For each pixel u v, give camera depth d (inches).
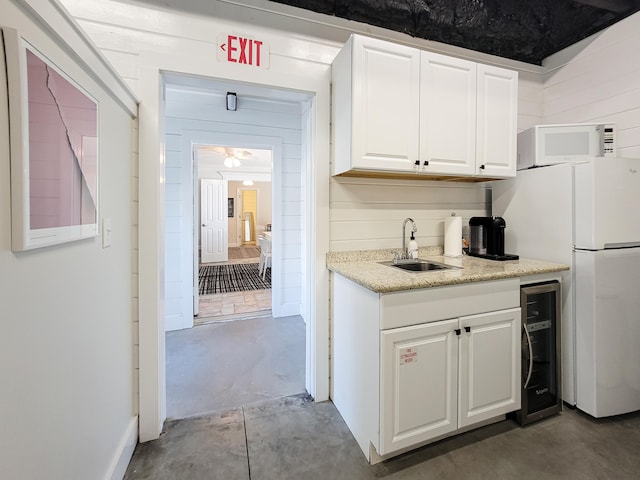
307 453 61.0
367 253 83.6
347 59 68.1
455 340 61.6
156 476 55.4
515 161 81.6
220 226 309.1
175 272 129.4
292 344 114.3
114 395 53.3
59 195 35.0
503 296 66.5
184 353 106.6
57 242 34.6
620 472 56.0
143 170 62.6
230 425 69.1
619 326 71.1
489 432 66.7
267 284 211.2
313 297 79.0
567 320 74.4
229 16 69.6
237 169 313.6
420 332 58.3
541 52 100.7
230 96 125.6
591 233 69.4
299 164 146.6
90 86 42.5
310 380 81.4
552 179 77.5
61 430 37.1
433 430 60.0
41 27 31.3
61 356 37.1
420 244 91.0
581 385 72.4
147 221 63.0
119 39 62.3
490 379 65.1
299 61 75.2
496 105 78.8
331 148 78.8
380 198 85.5
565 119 100.6
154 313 63.9
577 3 79.7
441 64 72.7
